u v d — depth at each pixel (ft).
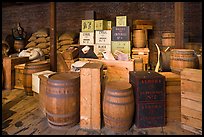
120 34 13.71
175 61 8.91
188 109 7.13
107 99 6.93
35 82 10.40
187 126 7.19
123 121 6.86
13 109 9.23
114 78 10.72
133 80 7.61
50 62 13.01
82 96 7.23
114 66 10.71
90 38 14.44
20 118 8.20
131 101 6.89
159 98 7.34
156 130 7.17
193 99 6.98
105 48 14.14
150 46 18.25
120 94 6.70
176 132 7.02
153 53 18.11
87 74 7.13
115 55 11.91
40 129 7.22
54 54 13.00
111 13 19.12
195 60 8.74
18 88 12.82
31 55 14.65
